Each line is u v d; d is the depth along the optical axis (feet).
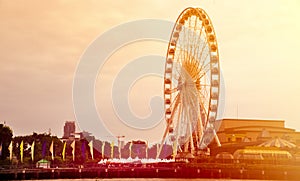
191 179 520.83
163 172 546.67
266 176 532.73
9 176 496.23
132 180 497.46
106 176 546.67
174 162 574.15
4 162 602.03
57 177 529.86
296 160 566.77
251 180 515.50
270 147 604.49
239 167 539.29
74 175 538.06
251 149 598.34
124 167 562.66
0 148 578.25
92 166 598.75
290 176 531.91
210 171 537.65
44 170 525.34
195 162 570.87
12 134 655.35
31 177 515.91
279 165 546.26
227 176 536.42
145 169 549.95
